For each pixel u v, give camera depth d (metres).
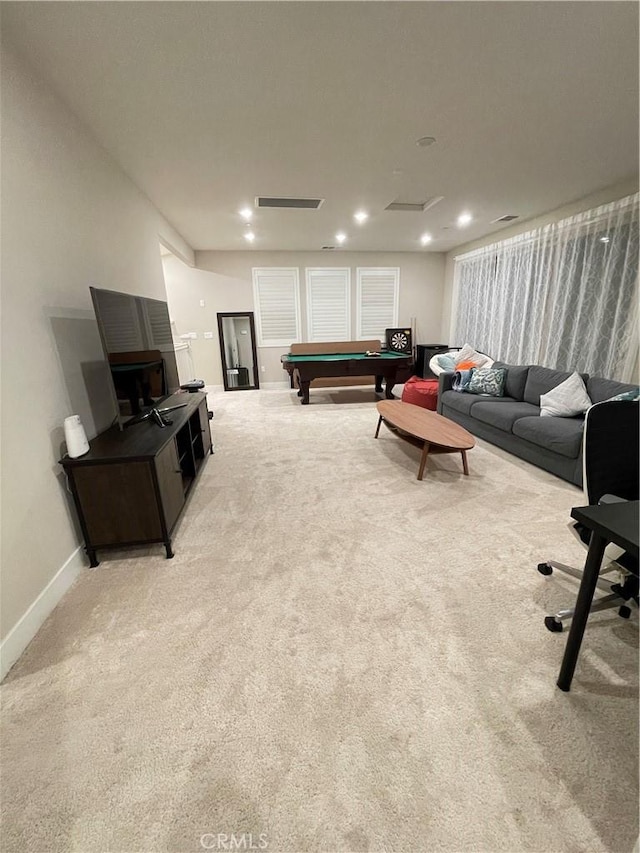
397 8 1.53
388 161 3.00
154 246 3.83
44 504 1.68
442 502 2.55
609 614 1.55
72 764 1.05
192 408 2.82
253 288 6.53
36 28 1.56
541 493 2.65
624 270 3.57
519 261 5.05
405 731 1.12
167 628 1.53
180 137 2.52
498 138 2.67
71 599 1.71
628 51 1.81
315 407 5.46
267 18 1.56
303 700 1.22
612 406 1.46
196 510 2.52
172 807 0.96
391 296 7.04
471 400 3.96
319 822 0.92
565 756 1.04
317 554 2.00
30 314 1.69
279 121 2.37
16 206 1.62
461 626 1.50
